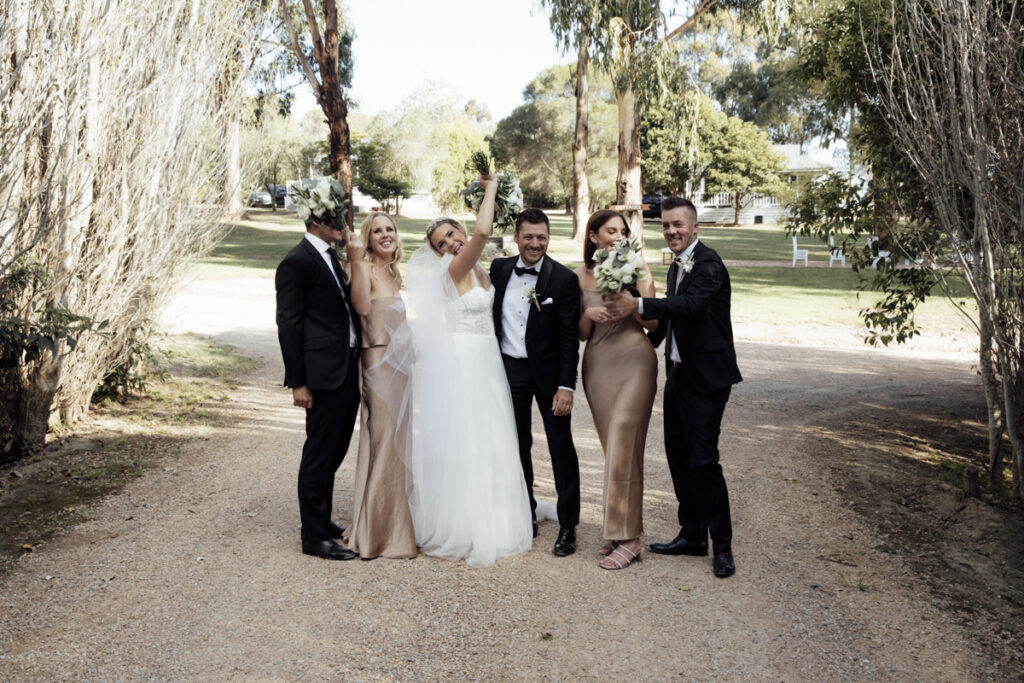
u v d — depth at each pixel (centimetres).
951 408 830
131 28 688
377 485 446
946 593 414
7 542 465
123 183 707
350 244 440
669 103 2048
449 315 459
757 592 411
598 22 1734
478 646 353
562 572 432
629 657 346
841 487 578
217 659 339
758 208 6153
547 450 687
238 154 892
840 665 344
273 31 904
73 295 675
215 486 566
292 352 433
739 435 727
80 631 363
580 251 3025
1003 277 516
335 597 397
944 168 519
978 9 481
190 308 1473
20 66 571
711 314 424
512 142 5262
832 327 1389
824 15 791
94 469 602
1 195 581
